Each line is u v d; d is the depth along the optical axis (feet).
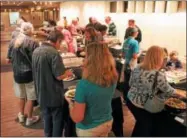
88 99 4.94
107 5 24.23
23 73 9.09
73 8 32.76
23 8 39.60
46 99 7.16
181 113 6.23
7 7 40.19
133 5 19.49
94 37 9.08
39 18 38.34
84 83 4.87
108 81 4.95
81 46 12.40
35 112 10.79
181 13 14.78
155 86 6.22
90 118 5.21
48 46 6.89
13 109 11.66
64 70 7.07
